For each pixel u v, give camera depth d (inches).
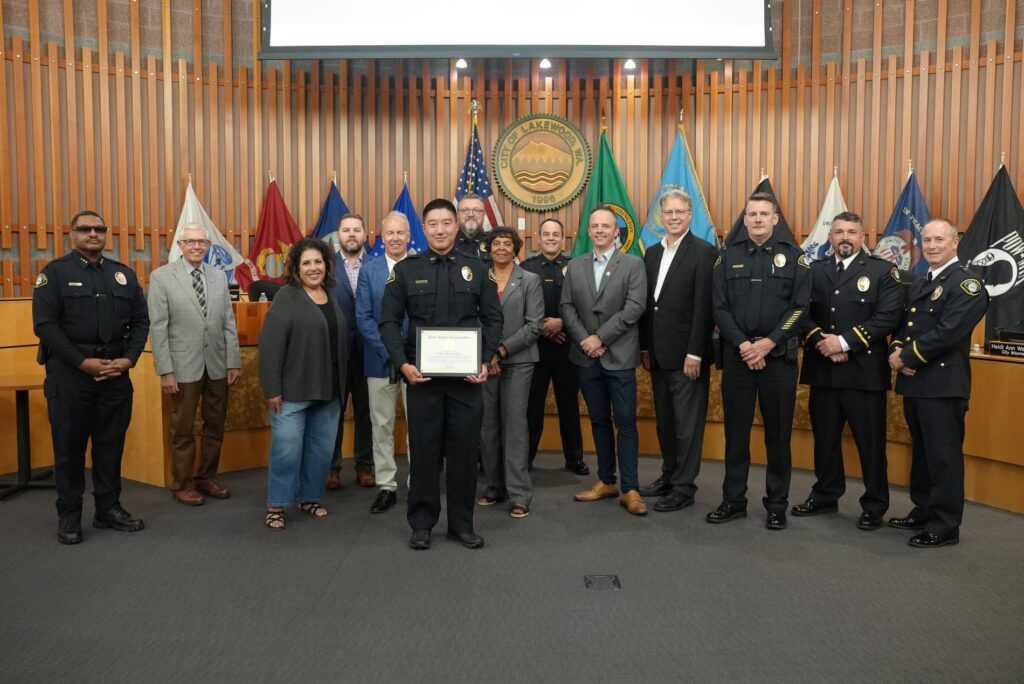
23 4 229.3
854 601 120.6
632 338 169.8
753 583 128.3
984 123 234.4
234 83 259.1
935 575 132.1
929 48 241.3
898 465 196.4
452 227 143.6
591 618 114.2
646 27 244.1
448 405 145.6
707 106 264.2
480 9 244.2
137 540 150.4
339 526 159.8
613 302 169.2
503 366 166.1
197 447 200.4
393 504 174.7
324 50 243.9
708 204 264.2
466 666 99.3
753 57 243.3
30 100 230.8
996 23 232.1
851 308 160.6
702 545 147.8
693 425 171.8
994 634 108.8
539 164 268.4
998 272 222.5
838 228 164.7
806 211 257.1
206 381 179.2
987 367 174.1
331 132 266.2
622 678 96.3
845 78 250.2
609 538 151.9
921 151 242.4
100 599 120.9
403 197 264.7
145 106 249.4
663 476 184.2
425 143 271.4
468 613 115.9
